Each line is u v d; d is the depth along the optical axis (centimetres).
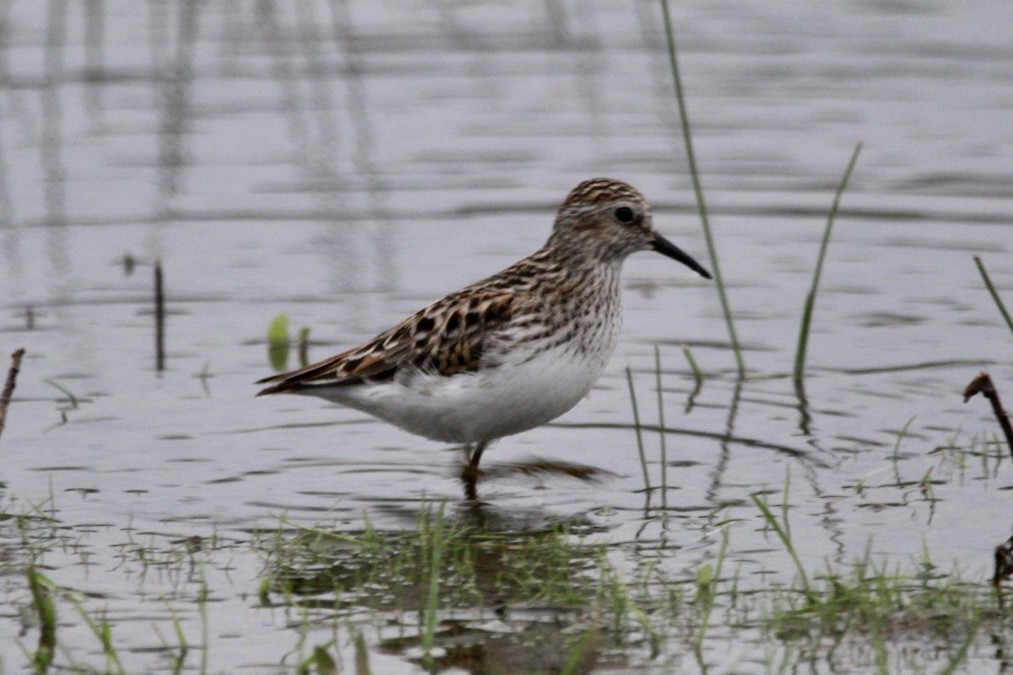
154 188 1978
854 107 2220
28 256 1791
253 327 1606
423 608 999
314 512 1177
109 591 1024
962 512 1154
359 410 1260
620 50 2472
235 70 2362
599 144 2114
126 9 2567
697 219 1897
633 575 1046
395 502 1200
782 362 1513
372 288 1695
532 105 2272
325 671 900
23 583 1036
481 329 1188
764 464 1267
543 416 1228
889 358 1509
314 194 1972
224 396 1435
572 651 936
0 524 1138
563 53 2459
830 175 2000
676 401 1420
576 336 1217
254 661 922
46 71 2316
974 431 1323
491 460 1294
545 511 1177
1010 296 1650
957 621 962
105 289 1709
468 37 2525
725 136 2136
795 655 927
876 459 1270
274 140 2128
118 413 1381
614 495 1209
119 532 1127
